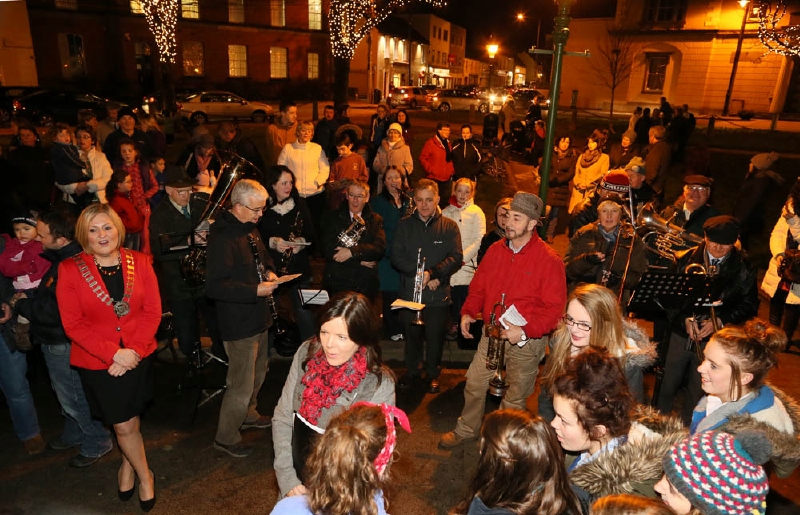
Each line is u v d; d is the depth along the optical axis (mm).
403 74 52906
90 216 3182
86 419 3865
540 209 3637
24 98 20094
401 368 5531
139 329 3363
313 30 37406
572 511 1915
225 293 3635
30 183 7137
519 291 3713
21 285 3822
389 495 1971
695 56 32000
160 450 4121
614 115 32688
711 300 3596
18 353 3918
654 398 4113
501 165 13219
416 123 26547
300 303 5133
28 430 4062
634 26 33312
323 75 38938
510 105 20391
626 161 9844
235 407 3932
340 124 11891
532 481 1837
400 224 4805
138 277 3369
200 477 3842
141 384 3375
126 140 6656
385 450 1771
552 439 1886
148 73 31047
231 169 4453
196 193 4809
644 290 3578
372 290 5062
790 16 28984
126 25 29594
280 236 4879
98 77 29516
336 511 1679
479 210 5648
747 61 30781
